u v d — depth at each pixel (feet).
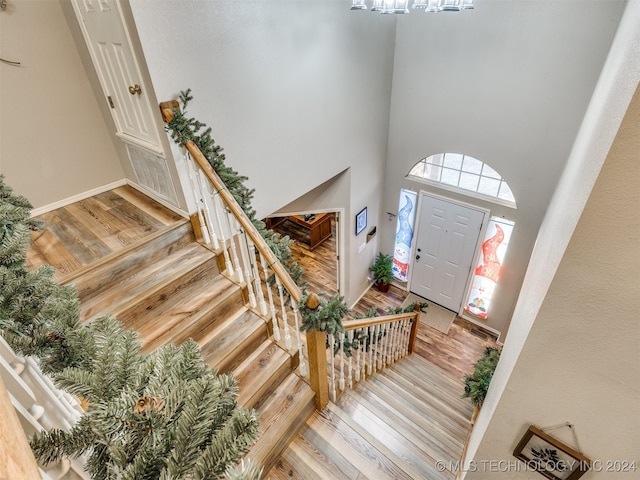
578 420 3.85
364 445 7.48
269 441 6.89
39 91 8.69
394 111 16.22
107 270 7.59
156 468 1.98
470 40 12.91
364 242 18.70
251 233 6.95
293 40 9.93
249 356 8.05
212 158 7.58
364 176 16.24
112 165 10.52
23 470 1.04
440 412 9.77
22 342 2.81
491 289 17.38
